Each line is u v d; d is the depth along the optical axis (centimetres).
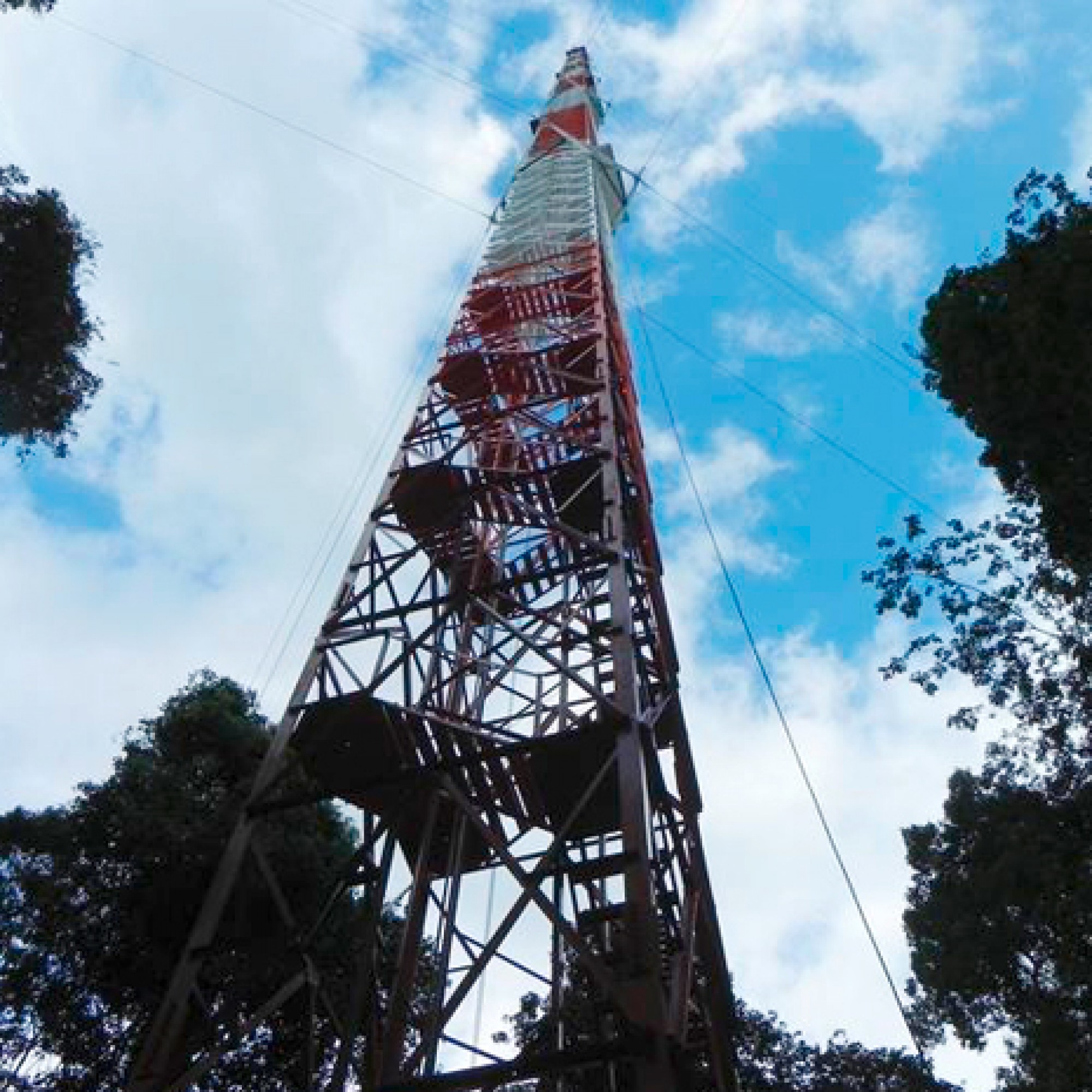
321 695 1753
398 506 2106
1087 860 2242
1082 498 1614
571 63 5812
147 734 2156
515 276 3019
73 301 1510
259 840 1697
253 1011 1883
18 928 1786
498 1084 1102
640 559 2097
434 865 1741
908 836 3284
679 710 1805
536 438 2297
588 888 1719
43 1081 1752
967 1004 3194
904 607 2119
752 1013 2595
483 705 1825
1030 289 1546
